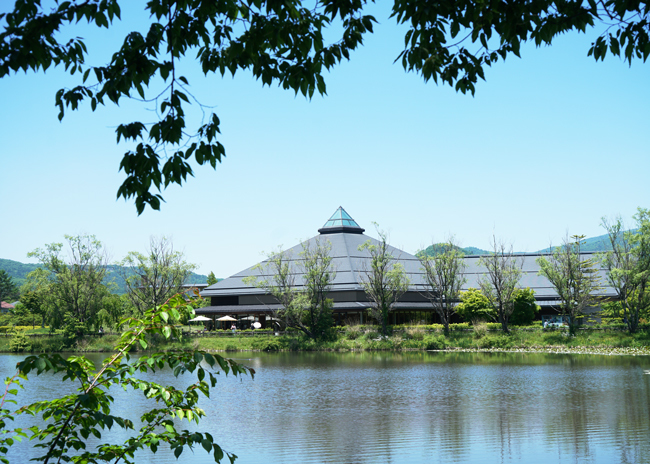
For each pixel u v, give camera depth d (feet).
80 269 229.04
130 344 18.38
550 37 19.89
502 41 21.15
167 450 57.16
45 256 226.38
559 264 206.49
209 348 204.64
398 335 205.26
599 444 58.03
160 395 18.13
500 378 111.04
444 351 186.70
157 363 17.89
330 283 234.58
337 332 215.92
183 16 17.63
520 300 214.07
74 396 17.58
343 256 268.62
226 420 72.74
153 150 17.03
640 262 183.83
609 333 184.24
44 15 15.56
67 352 197.67
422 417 73.77
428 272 218.59
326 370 131.13
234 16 18.37
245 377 117.50
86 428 18.28
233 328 260.01
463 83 20.90
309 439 62.28
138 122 16.90
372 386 102.94
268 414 76.54
